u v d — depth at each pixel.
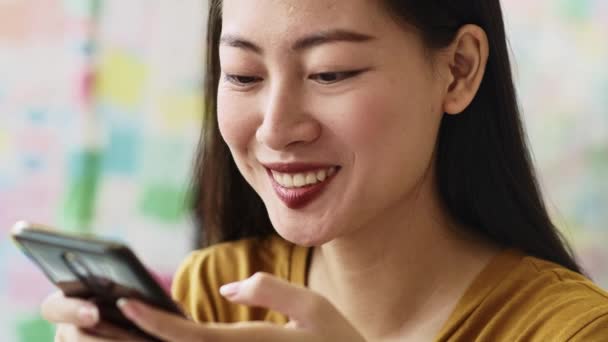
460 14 0.95
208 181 1.12
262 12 0.90
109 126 1.80
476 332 0.95
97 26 1.78
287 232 0.95
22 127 1.78
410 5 0.91
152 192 1.81
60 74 1.78
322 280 1.04
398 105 0.91
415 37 0.92
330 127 0.91
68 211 1.79
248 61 0.91
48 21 1.77
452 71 0.96
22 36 1.77
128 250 0.76
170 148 1.81
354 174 0.92
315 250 1.07
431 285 0.99
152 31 1.80
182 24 1.80
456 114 1.00
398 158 0.92
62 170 1.79
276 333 0.81
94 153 1.79
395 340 0.99
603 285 1.87
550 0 1.85
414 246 0.99
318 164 0.92
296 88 0.91
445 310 0.98
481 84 0.99
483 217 1.01
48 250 0.79
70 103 1.78
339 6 0.89
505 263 0.98
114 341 0.83
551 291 0.95
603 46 1.85
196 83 1.80
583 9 1.85
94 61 1.78
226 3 0.92
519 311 0.95
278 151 0.92
